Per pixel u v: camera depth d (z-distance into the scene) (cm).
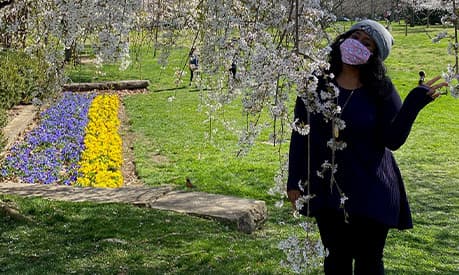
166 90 1742
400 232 623
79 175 852
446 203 744
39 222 539
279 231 582
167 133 1173
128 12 404
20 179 825
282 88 286
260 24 335
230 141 1103
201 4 407
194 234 516
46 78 505
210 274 434
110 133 1148
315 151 280
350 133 275
